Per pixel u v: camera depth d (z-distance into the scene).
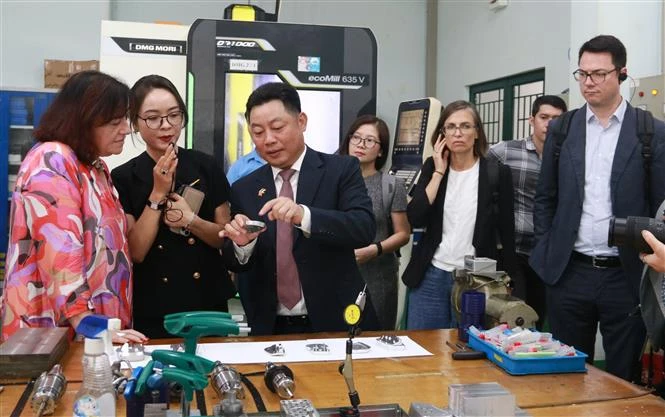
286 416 1.24
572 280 2.51
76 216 1.68
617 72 2.42
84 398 1.21
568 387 1.50
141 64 3.06
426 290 2.84
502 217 2.77
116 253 1.85
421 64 6.54
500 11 5.38
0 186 4.61
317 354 1.73
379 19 6.41
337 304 2.03
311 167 2.07
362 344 1.81
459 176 2.83
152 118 2.05
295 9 6.21
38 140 1.81
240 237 1.82
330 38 3.10
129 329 1.84
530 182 3.25
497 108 5.56
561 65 4.59
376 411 1.33
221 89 3.02
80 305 1.63
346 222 1.91
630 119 2.44
